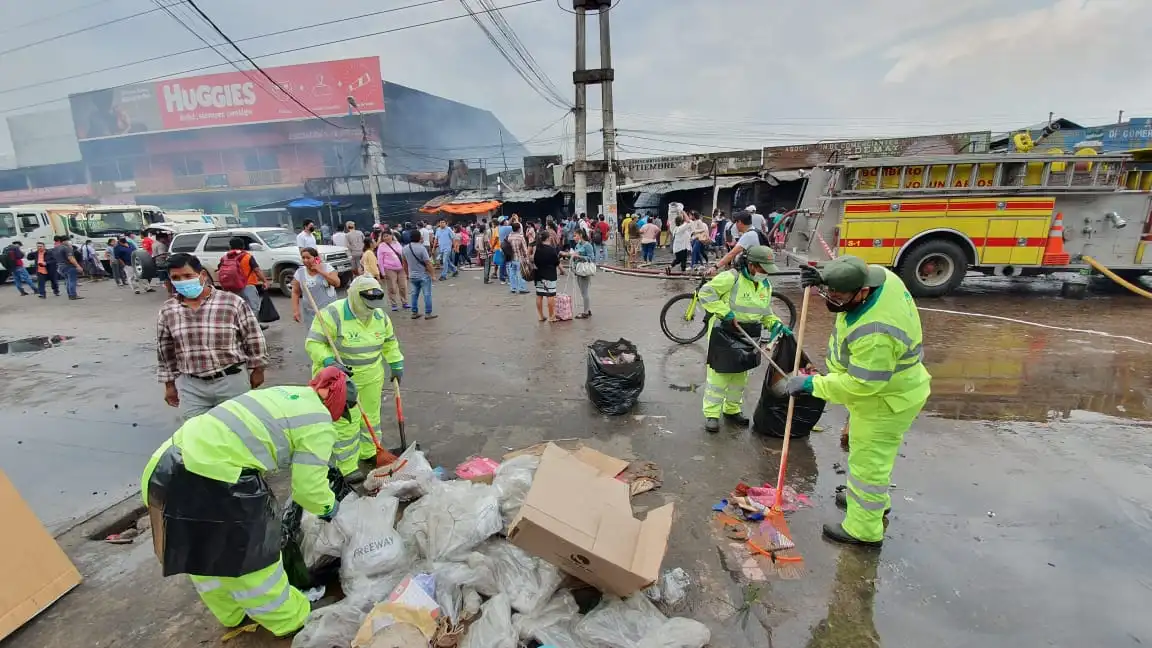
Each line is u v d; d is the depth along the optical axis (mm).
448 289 13102
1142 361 5930
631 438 4355
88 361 7332
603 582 2346
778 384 3889
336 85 35625
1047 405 4840
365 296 3709
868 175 9297
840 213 9562
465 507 2752
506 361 6559
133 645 2449
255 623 2523
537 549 2322
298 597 2461
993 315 8117
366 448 3996
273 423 2270
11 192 41312
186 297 3459
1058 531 3086
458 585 2480
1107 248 8836
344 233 13359
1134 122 18812
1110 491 3473
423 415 4953
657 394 5293
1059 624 2432
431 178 30594
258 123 36812
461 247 18688
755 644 2354
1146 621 2439
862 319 2672
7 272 17250
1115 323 7555
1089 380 5406
